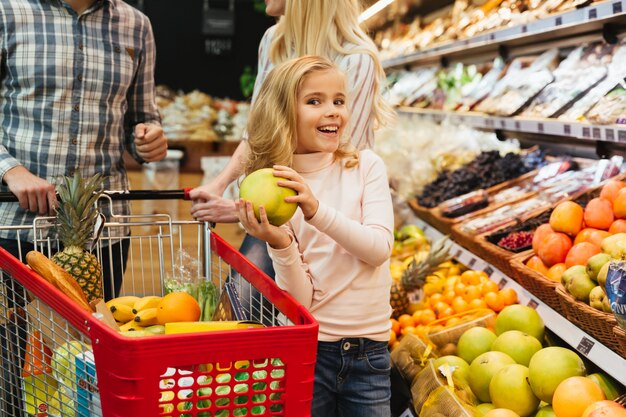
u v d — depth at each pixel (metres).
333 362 1.96
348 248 1.83
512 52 4.76
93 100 2.72
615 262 2.05
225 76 9.66
